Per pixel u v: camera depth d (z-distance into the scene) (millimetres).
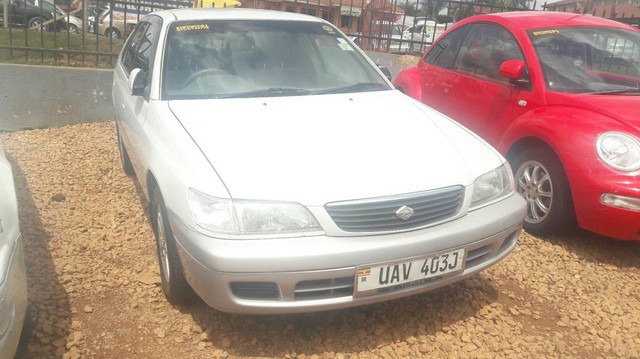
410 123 3537
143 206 4969
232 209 2729
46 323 3141
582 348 3180
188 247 2807
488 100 5156
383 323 3283
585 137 4113
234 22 4355
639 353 3164
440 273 2986
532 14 5609
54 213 4730
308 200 2752
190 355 2957
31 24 13062
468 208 3080
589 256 4281
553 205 4344
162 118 3521
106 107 7664
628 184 3865
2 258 2344
